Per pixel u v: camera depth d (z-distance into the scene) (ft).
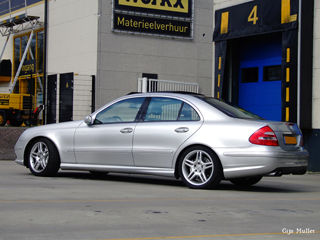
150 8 60.54
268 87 46.14
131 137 24.80
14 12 75.00
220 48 46.78
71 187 22.90
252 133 22.16
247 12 43.52
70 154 26.53
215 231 14.25
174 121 24.14
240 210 17.84
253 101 47.67
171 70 62.13
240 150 22.16
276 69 45.42
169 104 24.72
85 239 12.96
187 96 24.62
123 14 58.85
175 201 19.45
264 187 26.37
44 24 65.41
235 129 22.50
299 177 34.09
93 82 56.85
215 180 22.72
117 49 58.54
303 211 18.13
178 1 62.39
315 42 37.88
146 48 60.44
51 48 65.62
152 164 24.26
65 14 62.90
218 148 22.56
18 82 73.92
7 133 51.62
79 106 58.13
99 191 21.77
